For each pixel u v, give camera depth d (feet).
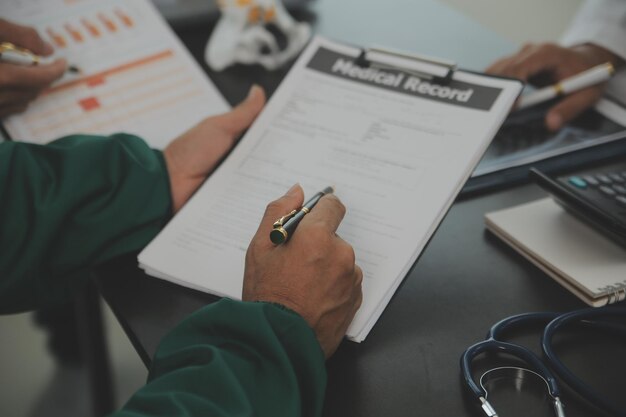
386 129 2.36
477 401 1.75
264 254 1.91
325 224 1.89
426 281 2.13
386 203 2.15
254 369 1.69
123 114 2.95
